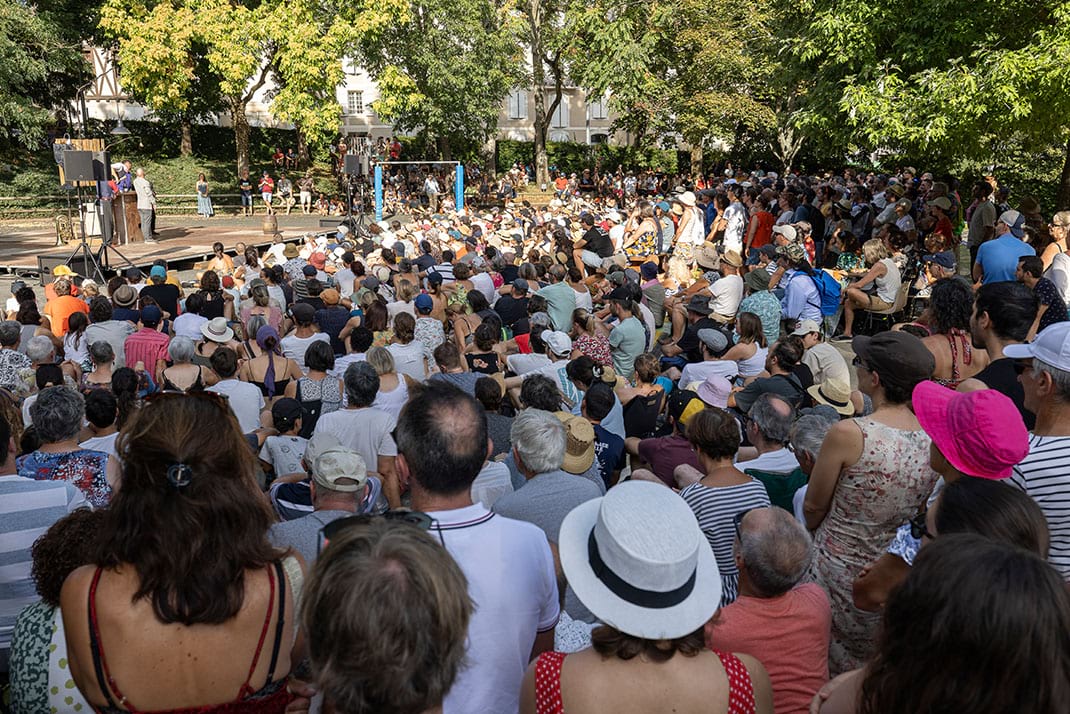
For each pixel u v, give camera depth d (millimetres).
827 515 3465
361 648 1655
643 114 40219
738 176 28562
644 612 2021
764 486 4043
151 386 6582
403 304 9953
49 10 31641
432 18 35156
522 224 20281
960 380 5180
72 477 3982
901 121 12781
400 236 17641
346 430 5066
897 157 31938
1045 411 3023
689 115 37844
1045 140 15742
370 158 31656
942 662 1556
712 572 2207
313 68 30609
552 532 3607
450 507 2598
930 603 1587
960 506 2229
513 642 2475
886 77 13102
